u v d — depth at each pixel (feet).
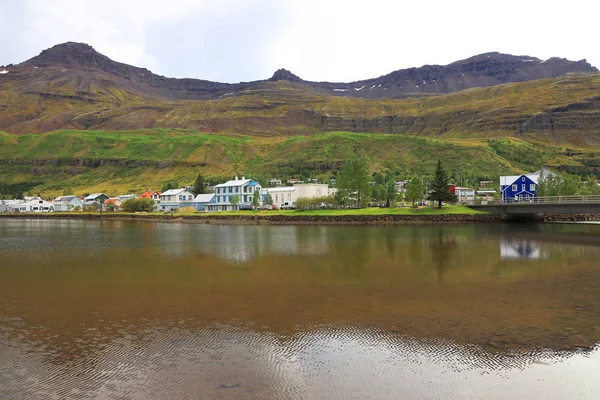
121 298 77.82
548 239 169.48
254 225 298.15
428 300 73.97
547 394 41.09
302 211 342.64
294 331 58.65
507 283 87.45
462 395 40.96
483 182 602.44
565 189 300.20
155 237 203.92
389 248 145.59
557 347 51.98
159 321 63.72
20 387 43.11
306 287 85.05
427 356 49.83
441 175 310.24
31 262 122.93
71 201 595.47
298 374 45.44
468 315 65.00
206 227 286.87
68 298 78.28
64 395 41.42
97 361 49.19
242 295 79.00
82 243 177.47
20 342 55.36
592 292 79.30
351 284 87.30
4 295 80.84
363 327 59.93
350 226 263.70
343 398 40.37
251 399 40.14
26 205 593.01
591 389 41.96
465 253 131.54
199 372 46.03
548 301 73.00
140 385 43.21
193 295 79.46
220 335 57.36
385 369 46.52
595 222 270.87
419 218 284.61
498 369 46.37
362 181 350.43
